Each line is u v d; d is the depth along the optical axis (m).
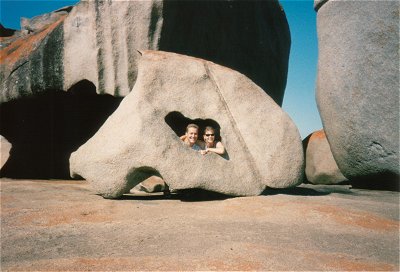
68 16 6.82
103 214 3.25
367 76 5.02
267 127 4.51
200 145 4.50
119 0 6.23
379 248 2.34
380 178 5.41
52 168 8.29
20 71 7.53
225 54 8.65
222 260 2.01
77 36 6.67
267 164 4.34
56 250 2.29
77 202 3.87
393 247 2.37
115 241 2.46
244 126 4.48
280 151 4.42
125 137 4.04
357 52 5.12
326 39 5.64
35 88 7.24
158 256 2.10
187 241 2.40
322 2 5.68
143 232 2.67
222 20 8.34
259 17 10.22
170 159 3.98
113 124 4.24
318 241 2.45
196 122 6.20
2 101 7.88
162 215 3.20
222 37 8.43
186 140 4.40
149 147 3.98
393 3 4.62
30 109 8.47
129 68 6.22
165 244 2.35
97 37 6.41
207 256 2.08
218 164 4.15
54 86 6.98
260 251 2.15
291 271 1.86
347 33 5.26
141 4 6.14
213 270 1.87
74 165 4.31
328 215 3.11
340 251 2.24
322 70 5.76
